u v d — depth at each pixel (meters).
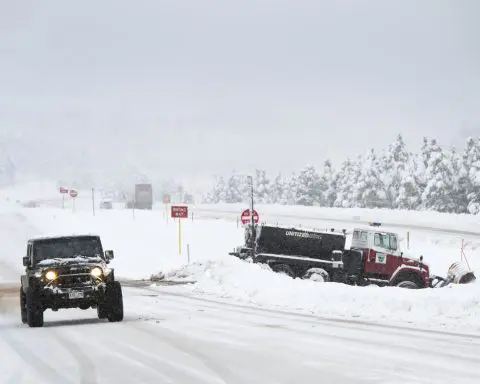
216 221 126.19
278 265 51.94
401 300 33.91
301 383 16.19
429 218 123.25
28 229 127.38
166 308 37.34
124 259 86.69
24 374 18.62
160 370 18.39
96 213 152.12
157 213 150.12
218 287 48.44
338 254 51.78
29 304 29.84
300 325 28.84
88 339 25.50
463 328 28.00
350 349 21.88
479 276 59.16
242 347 22.47
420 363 19.02
